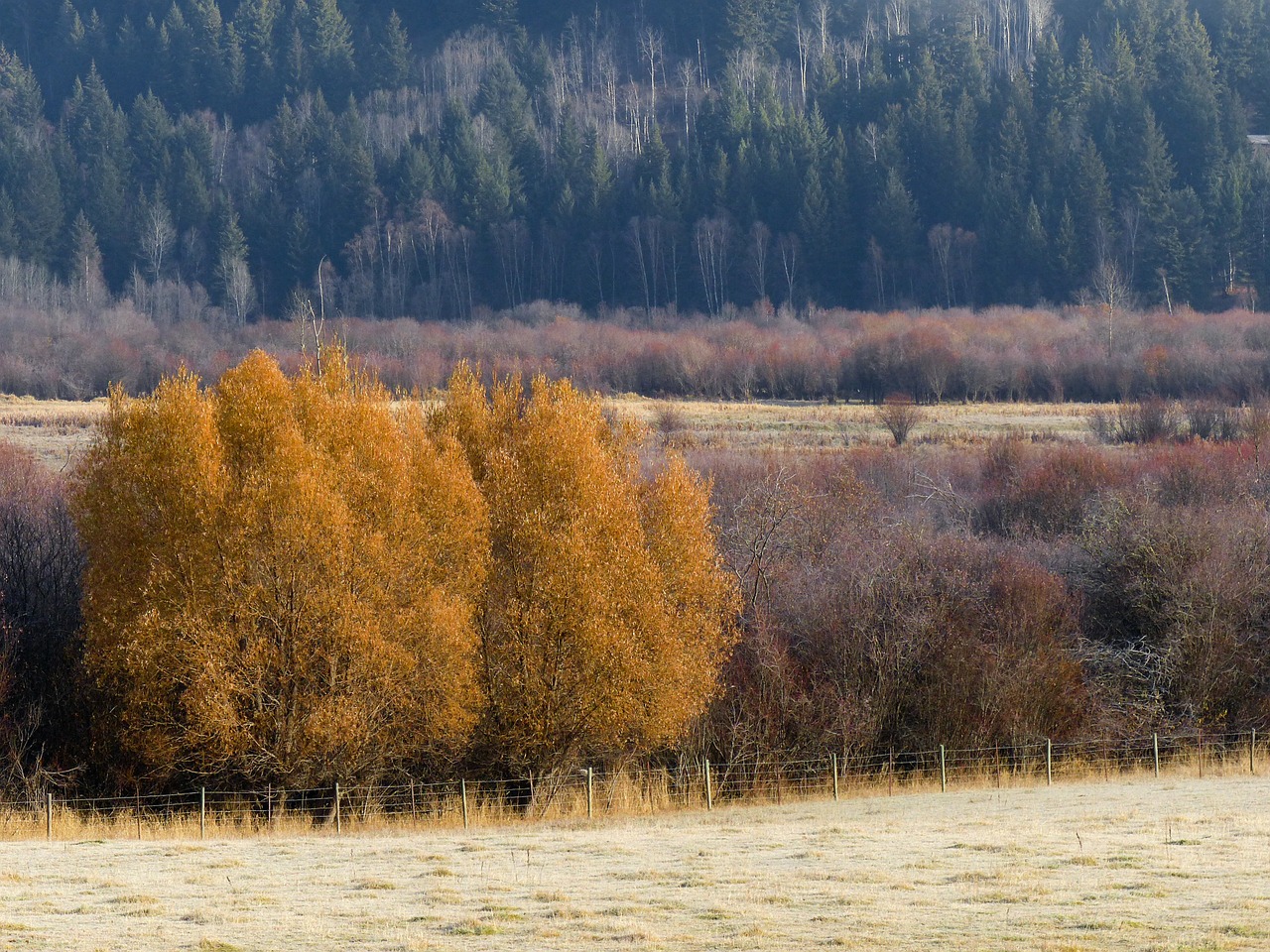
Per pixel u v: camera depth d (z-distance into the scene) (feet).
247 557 223.71
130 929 100.42
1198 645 293.64
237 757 223.92
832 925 97.50
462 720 229.86
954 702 279.28
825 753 270.26
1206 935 91.61
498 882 119.44
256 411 235.81
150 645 219.41
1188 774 243.40
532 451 247.09
